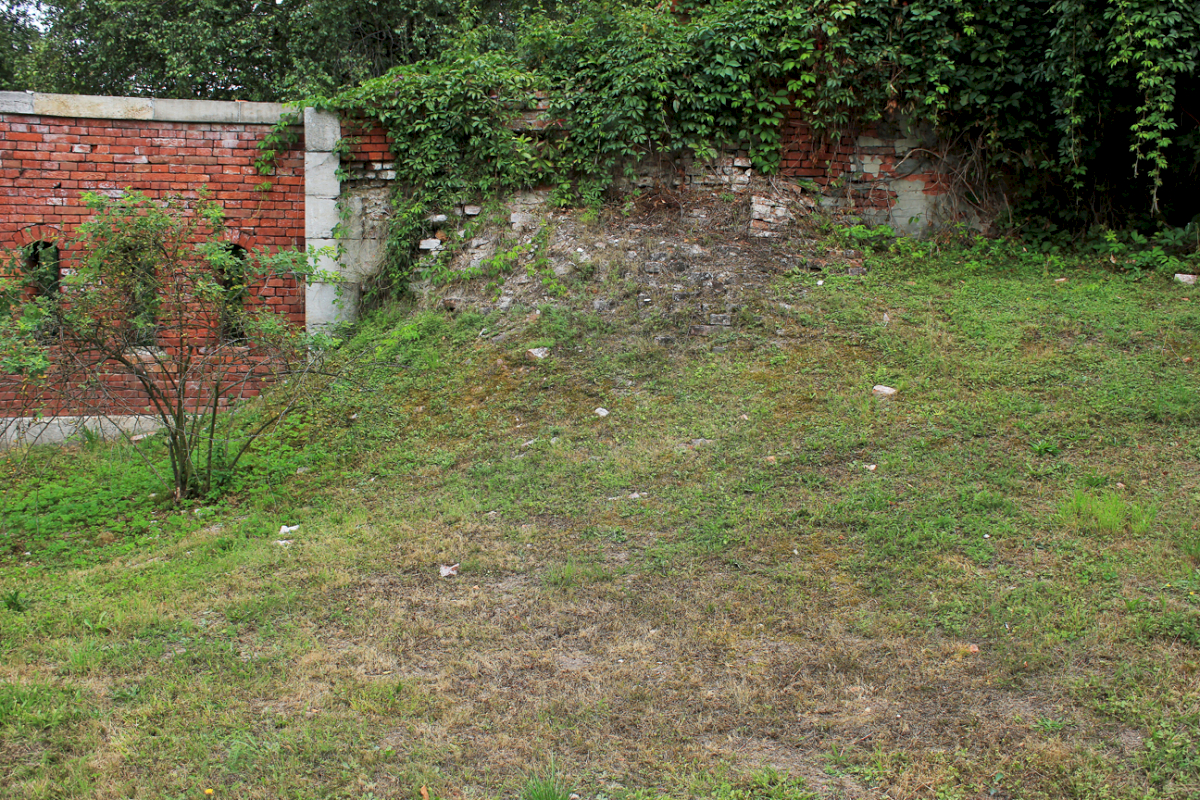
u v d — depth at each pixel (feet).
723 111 31.89
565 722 11.79
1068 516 16.01
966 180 32.01
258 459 23.48
